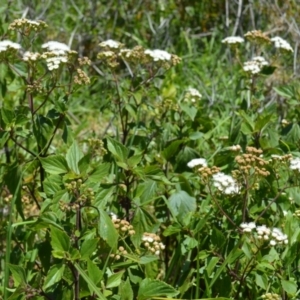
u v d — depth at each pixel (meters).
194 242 1.86
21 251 1.98
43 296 1.64
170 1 4.31
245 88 2.39
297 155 2.09
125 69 3.80
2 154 2.57
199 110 2.37
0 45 1.99
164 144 2.21
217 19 4.27
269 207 1.97
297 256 1.85
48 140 1.96
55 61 1.91
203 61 3.91
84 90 3.73
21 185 1.91
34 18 3.71
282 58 3.47
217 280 1.86
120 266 1.75
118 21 4.21
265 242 1.78
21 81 2.63
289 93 2.23
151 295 1.65
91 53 3.99
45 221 1.66
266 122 2.09
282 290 1.79
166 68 2.26
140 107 2.24
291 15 3.72
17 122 1.86
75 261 1.59
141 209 1.89
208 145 2.51
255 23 3.89
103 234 1.63
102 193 1.82
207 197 2.01
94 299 1.67
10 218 1.77
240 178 1.85
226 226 1.92
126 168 1.87
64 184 1.68
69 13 4.36
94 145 1.92
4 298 1.71
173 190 2.12
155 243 1.75
